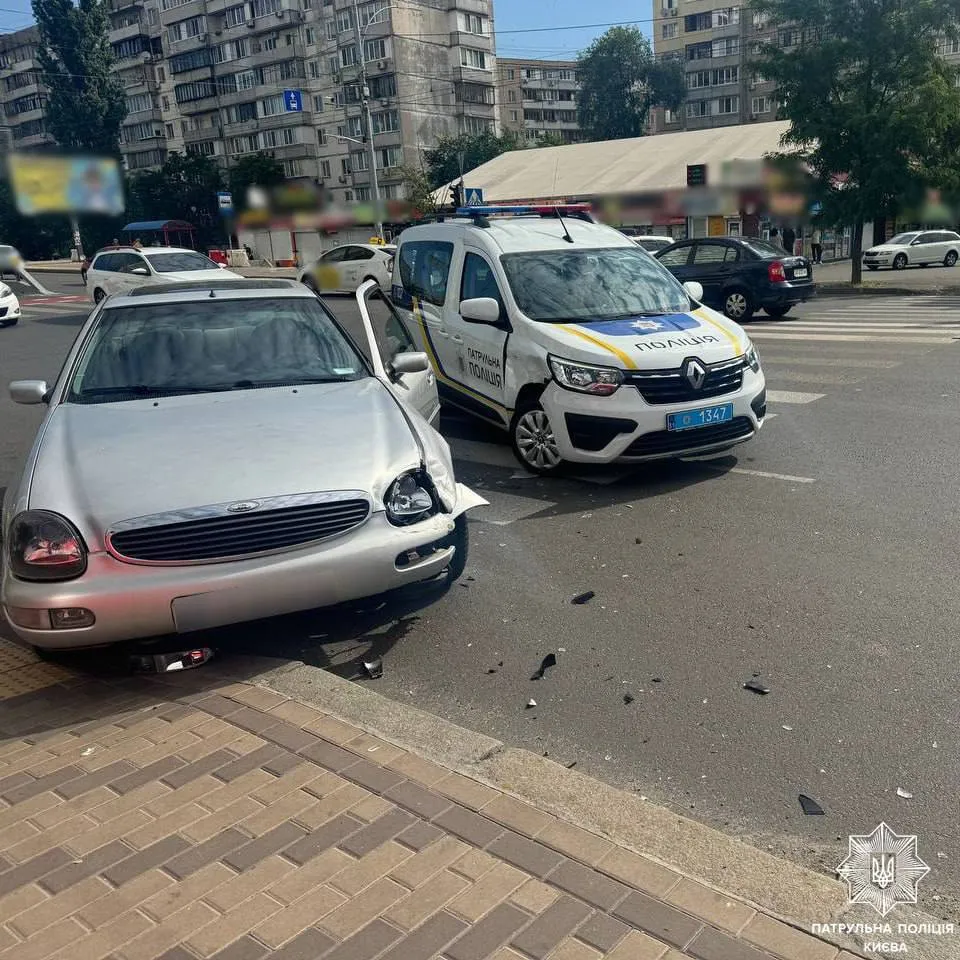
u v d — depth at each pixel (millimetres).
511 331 6898
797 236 35312
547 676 3869
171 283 5699
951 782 3049
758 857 2613
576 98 76062
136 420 4230
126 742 3217
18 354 15461
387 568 3748
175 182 59688
